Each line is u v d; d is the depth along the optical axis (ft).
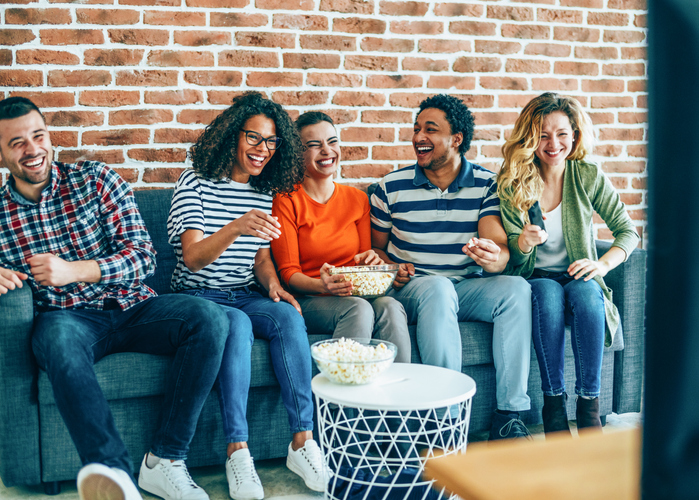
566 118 7.20
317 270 7.14
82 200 5.93
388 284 6.44
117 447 4.68
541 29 9.48
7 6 7.50
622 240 7.18
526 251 6.82
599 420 6.40
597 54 9.75
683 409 1.30
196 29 8.09
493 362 6.61
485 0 9.20
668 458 1.33
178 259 6.56
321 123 7.25
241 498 5.27
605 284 7.13
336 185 7.54
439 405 4.25
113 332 5.66
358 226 7.56
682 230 1.27
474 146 9.28
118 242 6.02
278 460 6.34
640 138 9.97
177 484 5.19
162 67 8.00
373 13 8.75
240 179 6.74
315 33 8.53
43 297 5.66
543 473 2.05
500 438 6.18
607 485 1.95
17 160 5.53
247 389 5.61
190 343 5.35
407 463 5.92
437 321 6.26
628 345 7.12
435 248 7.32
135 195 7.19
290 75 8.46
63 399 4.74
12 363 5.24
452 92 9.14
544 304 6.38
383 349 4.86
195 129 8.16
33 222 5.79
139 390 5.48
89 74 7.77
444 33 9.06
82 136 7.81
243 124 6.54
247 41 8.27
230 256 6.49
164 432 5.31
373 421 5.95
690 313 1.28
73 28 7.70
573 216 7.25
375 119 8.85
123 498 4.38
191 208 6.31
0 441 5.29
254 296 6.64
